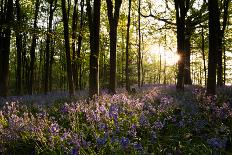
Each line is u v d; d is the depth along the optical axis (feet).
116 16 66.44
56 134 26.11
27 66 130.72
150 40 118.21
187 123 32.50
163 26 106.01
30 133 29.22
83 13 97.40
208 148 25.43
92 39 58.49
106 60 154.40
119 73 192.24
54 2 101.09
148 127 29.84
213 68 48.42
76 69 96.32
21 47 111.14
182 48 70.95
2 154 26.58
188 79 106.32
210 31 48.57
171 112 37.91
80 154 22.59
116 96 45.83
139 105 38.32
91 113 32.86
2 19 77.82
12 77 188.34
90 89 51.70
